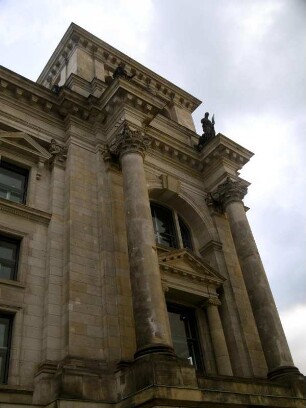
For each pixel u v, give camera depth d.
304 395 22.77
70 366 18.41
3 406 16.50
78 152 26.89
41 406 17.20
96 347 20.06
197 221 32.53
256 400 20.05
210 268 28.67
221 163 33.47
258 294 26.89
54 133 27.58
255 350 26.66
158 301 20.36
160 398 16.39
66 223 23.80
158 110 28.98
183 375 18.00
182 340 26.47
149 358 17.92
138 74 40.47
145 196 24.27
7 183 24.66
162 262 26.44
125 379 18.36
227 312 27.86
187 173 33.81
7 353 18.98
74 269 21.81
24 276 21.20
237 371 25.58
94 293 21.73
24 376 18.52
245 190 33.09
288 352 24.72
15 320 19.75
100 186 25.94
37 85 27.22
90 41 37.94
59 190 25.27
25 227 22.92
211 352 26.16
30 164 25.75
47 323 20.06
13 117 26.06
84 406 17.27
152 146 31.72
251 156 34.91
